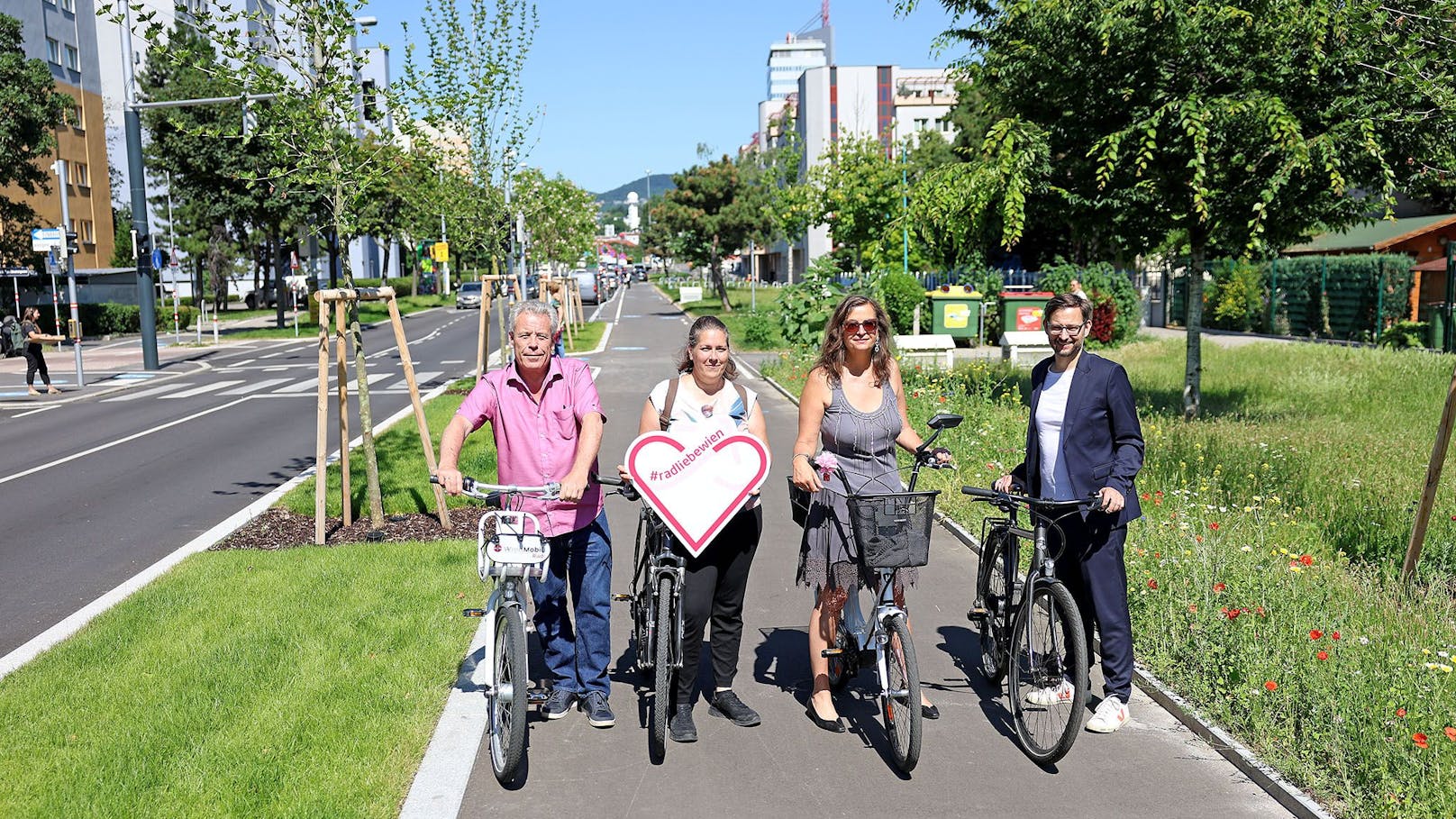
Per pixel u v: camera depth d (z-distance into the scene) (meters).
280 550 7.64
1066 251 39.91
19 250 38.41
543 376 4.52
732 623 4.67
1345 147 9.84
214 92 46.44
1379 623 5.29
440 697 4.78
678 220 50.03
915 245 28.23
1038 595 4.32
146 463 12.55
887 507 4.03
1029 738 4.31
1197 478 8.17
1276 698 4.27
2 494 10.87
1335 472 8.78
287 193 8.98
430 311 58.91
